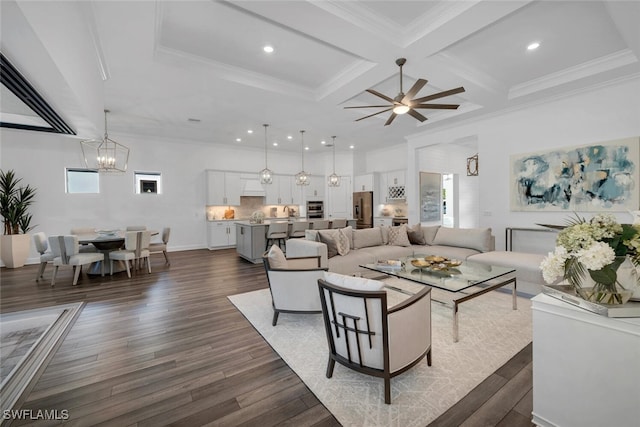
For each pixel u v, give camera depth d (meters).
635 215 1.41
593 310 1.31
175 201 7.70
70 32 2.09
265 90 4.19
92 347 2.47
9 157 5.77
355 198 9.61
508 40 3.23
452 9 2.61
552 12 2.74
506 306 3.33
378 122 5.97
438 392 1.85
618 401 1.26
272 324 2.93
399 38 3.00
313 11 2.46
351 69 3.82
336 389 1.91
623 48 3.41
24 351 2.41
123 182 7.00
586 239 1.33
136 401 1.80
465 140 6.11
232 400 1.81
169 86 4.07
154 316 3.16
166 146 7.56
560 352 1.43
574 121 4.33
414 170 6.92
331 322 1.98
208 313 3.25
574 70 3.88
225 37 3.12
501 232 5.22
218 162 8.34
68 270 5.35
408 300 1.91
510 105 4.84
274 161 9.28
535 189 4.75
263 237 6.11
